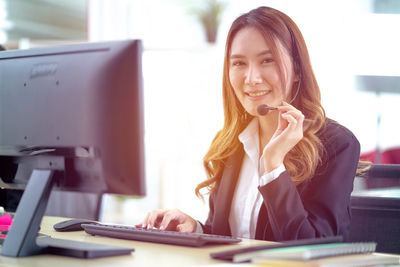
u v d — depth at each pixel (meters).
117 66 1.20
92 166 1.25
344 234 1.61
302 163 1.60
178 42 5.54
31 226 1.22
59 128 1.28
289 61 1.71
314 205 1.54
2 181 1.43
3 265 1.10
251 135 1.81
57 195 2.36
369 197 1.72
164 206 5.76
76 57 1.26
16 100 1.35
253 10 1.76
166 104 5.70
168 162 5.75
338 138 1.65
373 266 1.05
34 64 1.33
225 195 1.79
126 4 5.63
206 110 5.56
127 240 1.46
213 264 1.12
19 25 5.52
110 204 5.80
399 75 4.74
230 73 1.78
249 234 1.73
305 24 4.93
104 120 1.21
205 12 5.38
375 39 4.79
